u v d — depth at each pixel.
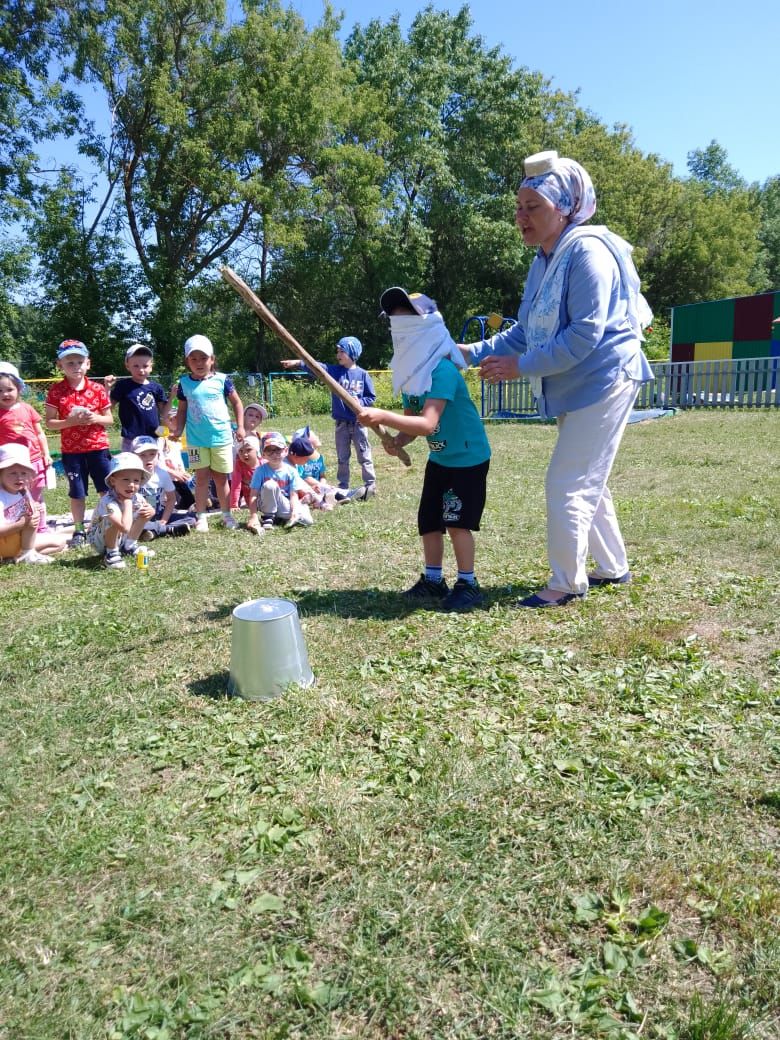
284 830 2.41
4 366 6.58
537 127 43.28
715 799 2.51
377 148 34.94
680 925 2.01
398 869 2.22
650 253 46.31
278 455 6.90
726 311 22.55
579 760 2.75
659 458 10.09
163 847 2.35
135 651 3.92
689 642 3.77
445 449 4.36
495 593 4.68
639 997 1.80
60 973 1.92
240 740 2.95
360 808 2.51
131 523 5.81
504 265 37.97
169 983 1.87
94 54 26.80
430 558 4.64
